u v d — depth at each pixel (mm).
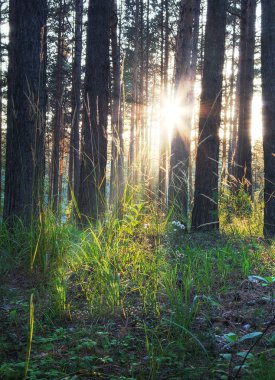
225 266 5016
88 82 9367
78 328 3752
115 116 14477
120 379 2822
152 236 5043
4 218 6500
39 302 4305
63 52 22250
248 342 3406
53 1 21875
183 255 5238
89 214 8438
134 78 26219
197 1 15758
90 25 9414
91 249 4570
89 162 9148
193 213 9820
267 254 6168
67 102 21938
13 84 6496
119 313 4055
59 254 5051
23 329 3727
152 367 2939
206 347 3318
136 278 4449
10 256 5332
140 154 4953
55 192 15703
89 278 4484
